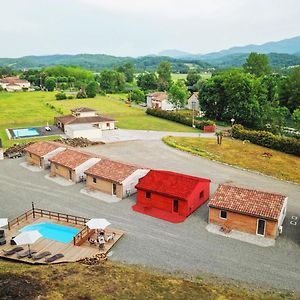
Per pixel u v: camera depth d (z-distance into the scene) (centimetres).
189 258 3528
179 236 3962
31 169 6331
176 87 13850
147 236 3953
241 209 4041
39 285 2875
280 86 13238
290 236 3994
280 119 10150
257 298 2930
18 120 10994
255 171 6347
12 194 5169
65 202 4888
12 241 3697
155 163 6744
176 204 4488
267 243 3838
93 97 17400
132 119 11675
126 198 5016
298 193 5322
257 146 8225
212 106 12075
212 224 4238
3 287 2783
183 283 3091
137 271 3259
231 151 7688
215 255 3591
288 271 3338
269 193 4228
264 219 3922
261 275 3272
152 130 9894
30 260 3416
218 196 4288
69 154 6028
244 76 11325
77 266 3306
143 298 2803
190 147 7869
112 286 2944
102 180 5188
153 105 14625
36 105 14350
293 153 7625
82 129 8731
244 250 3688
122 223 4253
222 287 3075
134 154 7362
